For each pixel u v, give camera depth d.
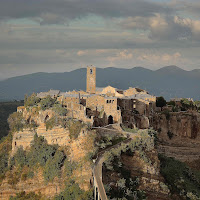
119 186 76.69
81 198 74.88
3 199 92.69
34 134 101.62
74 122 97.12
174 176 100.19
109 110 113.75
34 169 93.81
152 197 84.25
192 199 92.19
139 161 89.31
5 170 99.44
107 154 82.75
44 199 85.62
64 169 88.38
